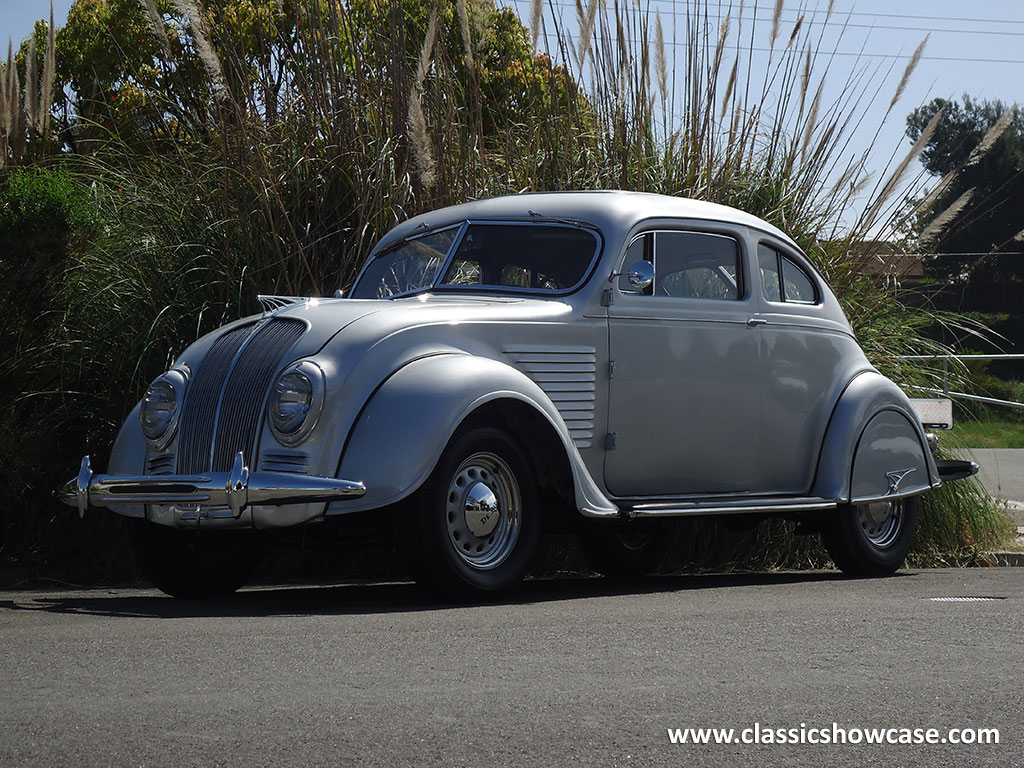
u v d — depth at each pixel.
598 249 6.71
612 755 2.94
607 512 6.21
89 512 7.84
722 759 2.93
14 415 7.79
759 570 8.46
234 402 5.87
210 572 6.47
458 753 2.94
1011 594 6.17
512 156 9.23
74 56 23.02
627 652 4.23
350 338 5.79
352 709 3.35
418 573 5.65
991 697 3.56
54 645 4.35
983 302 48.09
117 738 3.05
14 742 3.01
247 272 8.19
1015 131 49.50
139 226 8.59
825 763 2.92
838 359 7.76
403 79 8.84
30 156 10.02
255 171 8.41
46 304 8.18
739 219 7.42
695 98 9.36
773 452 7.34
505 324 6.21
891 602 5.71
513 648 4.30
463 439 5.75
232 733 3.10
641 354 6.71
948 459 9.12
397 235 7.59
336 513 5.54
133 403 7.88
